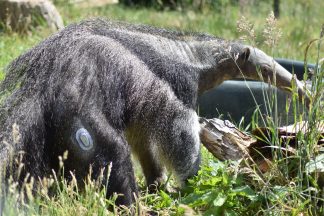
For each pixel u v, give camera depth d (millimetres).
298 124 8016
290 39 20188
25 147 7477
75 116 7465
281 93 10703
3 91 7934
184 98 8891
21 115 7582
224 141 8609
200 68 9359
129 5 27484
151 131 8539
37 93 7633
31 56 7953
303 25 22234
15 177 7387
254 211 7559
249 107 11398
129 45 8328
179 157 8727
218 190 7559
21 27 18016
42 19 18359
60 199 7176
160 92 8461
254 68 9891
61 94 7516
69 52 7727
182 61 9023
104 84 7758
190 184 8500
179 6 26453
